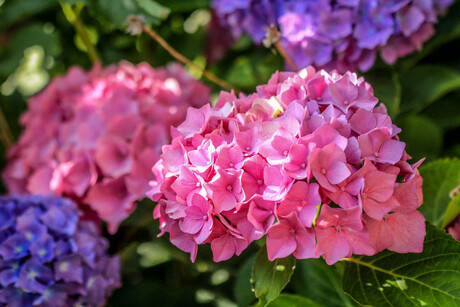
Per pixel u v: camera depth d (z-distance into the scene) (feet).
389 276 2.71
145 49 4.45
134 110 3.45
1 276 3.02
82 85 3.75
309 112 2.65
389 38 3.44
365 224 2.54
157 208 2.78
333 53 3.45
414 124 3.63
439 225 3.06
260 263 2.67
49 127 3.66
